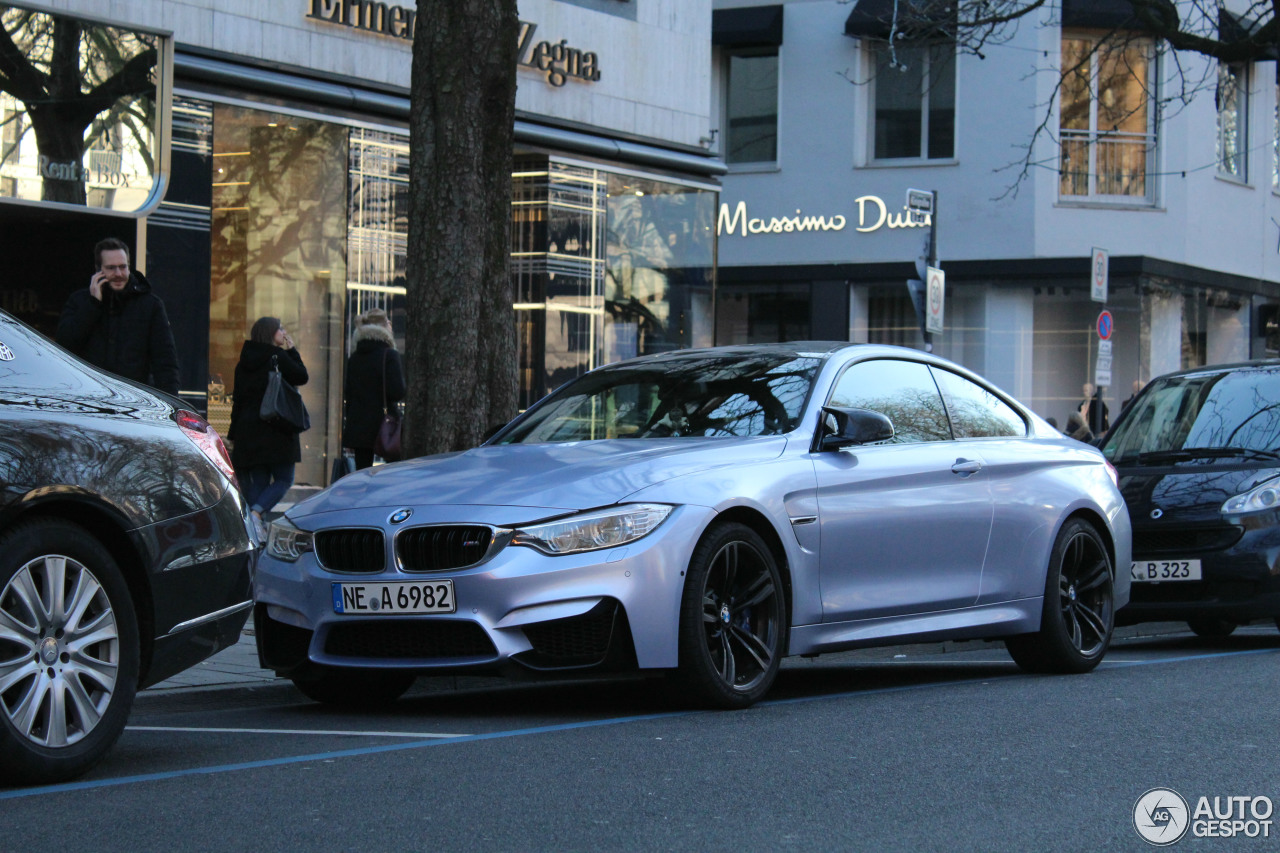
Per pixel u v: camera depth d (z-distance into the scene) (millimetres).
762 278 28344
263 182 14828
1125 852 4133
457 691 7852
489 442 7867
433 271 9203
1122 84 27250
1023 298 27156
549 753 5547
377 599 6281
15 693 4898
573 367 18156
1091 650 8578
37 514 4992
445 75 9148
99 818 4473
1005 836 4281
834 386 7547
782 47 28156
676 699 6574
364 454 13578
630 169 18766
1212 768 5277
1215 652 10031
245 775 5164
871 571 7328
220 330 14477
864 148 27750
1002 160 26953
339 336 15602
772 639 6773
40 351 5324
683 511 6422
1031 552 8219
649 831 4309
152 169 13219
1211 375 12070
